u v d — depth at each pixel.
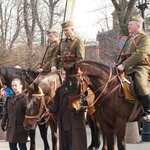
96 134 11.05
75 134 7.90
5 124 9.04
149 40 7.91
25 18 33.19
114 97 7.71
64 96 8.18
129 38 8.38
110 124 7.95
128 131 12.66
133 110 7.90
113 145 8.02
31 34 32.84
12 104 8.71
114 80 7.83
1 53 27.16
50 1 34.31
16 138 8.62
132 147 11.70
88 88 8.21
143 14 15.88
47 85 8.54
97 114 7.98
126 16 22.48
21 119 8.62
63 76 8.88
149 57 8.13
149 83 8.16
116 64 8.34
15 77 9.76
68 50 9.04
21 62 27.92
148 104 7.85
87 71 7.59
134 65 7.88
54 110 8.35
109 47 33.44
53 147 9.38
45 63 10.14
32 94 8.01
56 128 9.37
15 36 32.59
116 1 23.64
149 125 13.01
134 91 7.83
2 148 12.02
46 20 34.03
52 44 10.09
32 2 33.38
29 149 11.12
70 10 11.80
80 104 7.26
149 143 12.56
